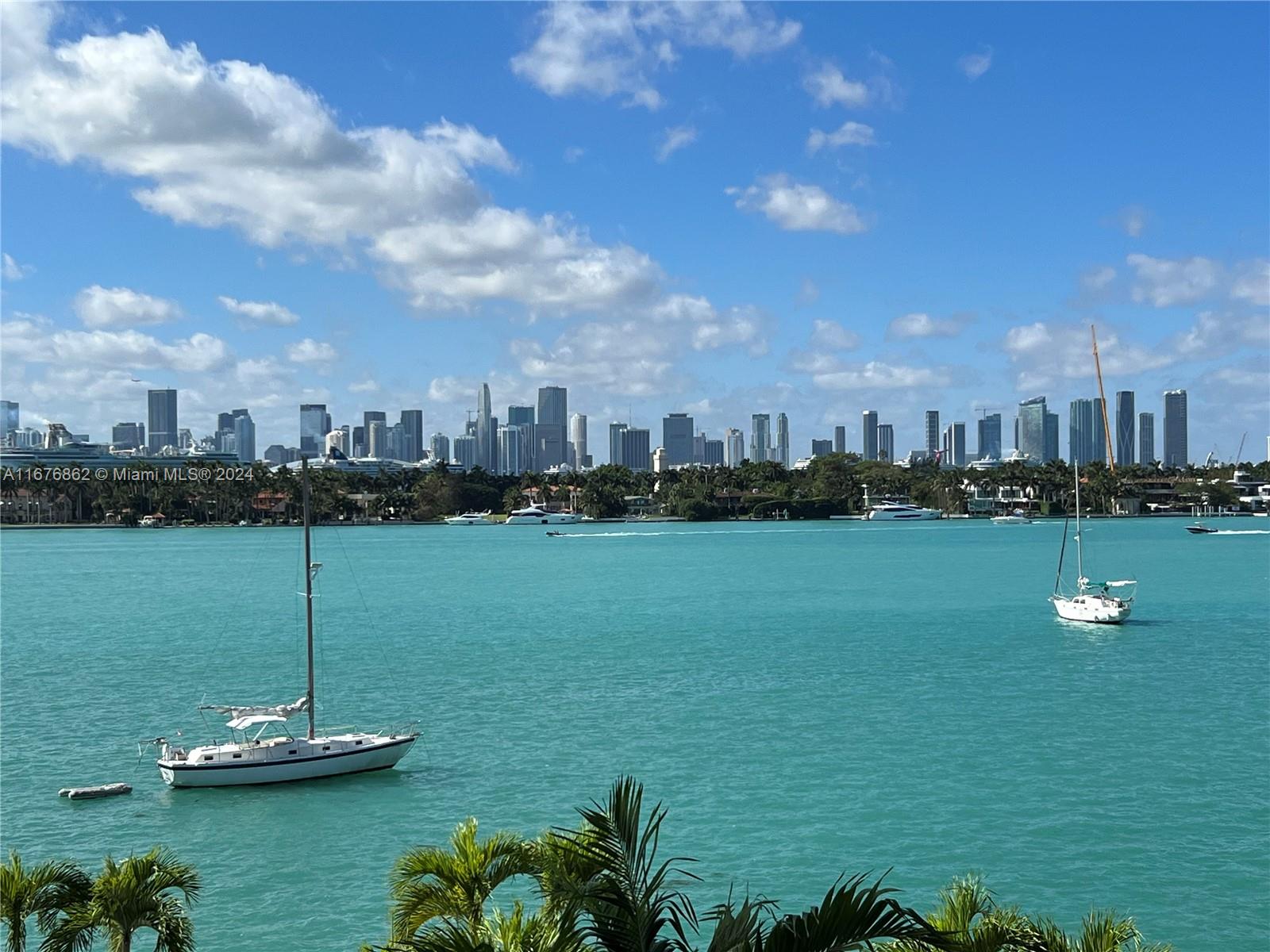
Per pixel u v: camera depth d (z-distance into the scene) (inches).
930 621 5000.0
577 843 665.0
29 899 967.6
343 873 1824.6
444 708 3070.9
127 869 989.2
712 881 1765.5
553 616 5383.9
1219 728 2733.8
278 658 4089.6
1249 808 2085.4
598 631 4773.6
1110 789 2210.9
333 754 2364.7
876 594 6264.8
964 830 1978.3
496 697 3225.9
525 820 2071.9
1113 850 1872.5
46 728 2881.4
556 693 3287.4
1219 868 1786.4
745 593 6387.8
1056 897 1686.8
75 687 3491.6
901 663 3791.8
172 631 4943.4
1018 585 6752.0
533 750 2581.2
